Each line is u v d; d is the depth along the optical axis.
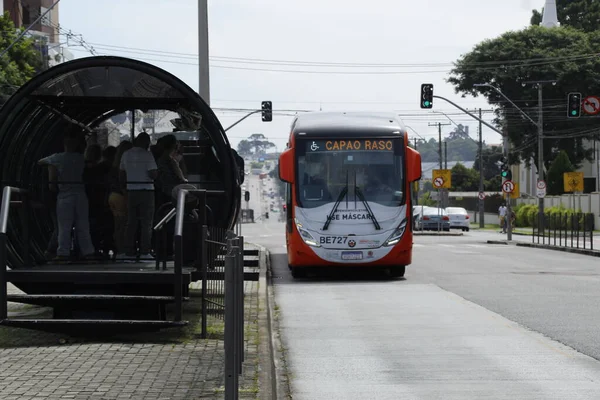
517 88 80.38
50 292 12.57
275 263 30.17
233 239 9.12
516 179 117.44
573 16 95.94
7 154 13.94
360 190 22.97
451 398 9.31
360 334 13.77
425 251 36.91
